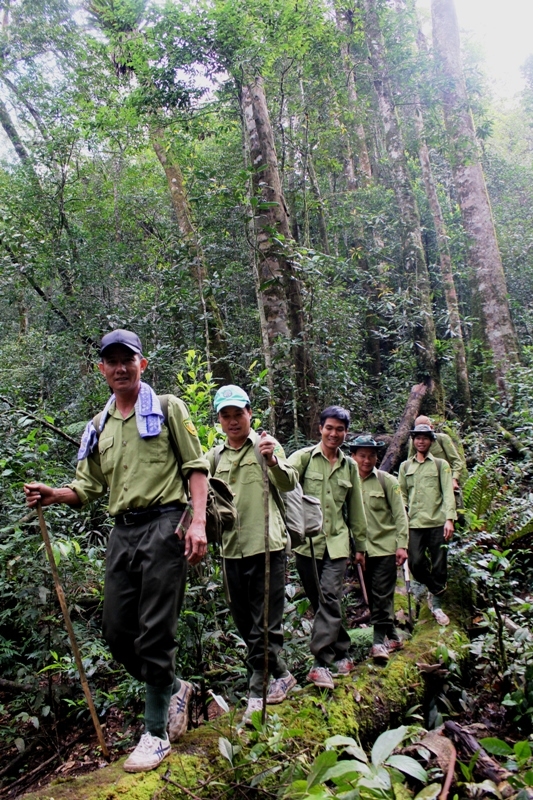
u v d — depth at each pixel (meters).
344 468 4.00
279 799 2.53
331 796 2.06
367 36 12.20
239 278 11.06
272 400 6.08
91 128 10.37
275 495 3.33
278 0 7.61
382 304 10.83
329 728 3.12
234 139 11.60
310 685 3.52
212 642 3.70
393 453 8.90
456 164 12.62
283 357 7.51
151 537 2.52
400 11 13.16
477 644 4.10
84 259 10.91
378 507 4.39
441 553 5.13
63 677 4.15
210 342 9.42
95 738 3.89
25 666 4.12
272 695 3.20
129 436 2.62
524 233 15.02
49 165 11.11
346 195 13.84
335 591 3.70
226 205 7.73
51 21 13.84
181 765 2.53
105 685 4.18
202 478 2.63
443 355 10.24
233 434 3.35
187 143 9.09
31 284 10.29
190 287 9.43
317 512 3.57
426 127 12.66
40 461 4.37
